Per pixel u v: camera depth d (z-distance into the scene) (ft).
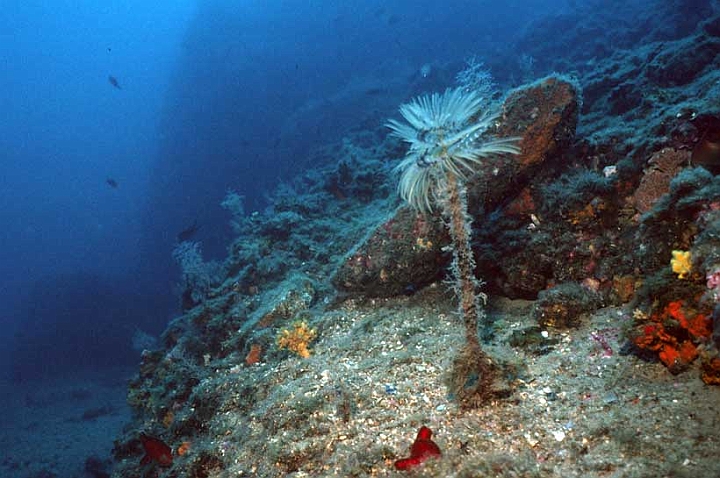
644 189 16.80
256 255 32.04
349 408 13.38
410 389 13.57
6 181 193.88
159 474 17.63
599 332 14.20
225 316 28.22
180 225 110.01
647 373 11.63
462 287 11.81
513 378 12.60
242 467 13.30
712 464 8.39
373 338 17.99
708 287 10.42
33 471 47.85
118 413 62.90
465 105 10.55
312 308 24.17
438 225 18.57
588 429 10.34
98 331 98.58
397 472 10.50
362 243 20.61
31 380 95.91
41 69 208.13
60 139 197.77
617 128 20.71
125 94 203.31
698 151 15.08
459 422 11.54
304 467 12.07
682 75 25.62
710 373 10.14
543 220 18.57
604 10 69.51
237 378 19.13
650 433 9.61
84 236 188.55
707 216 11.84
